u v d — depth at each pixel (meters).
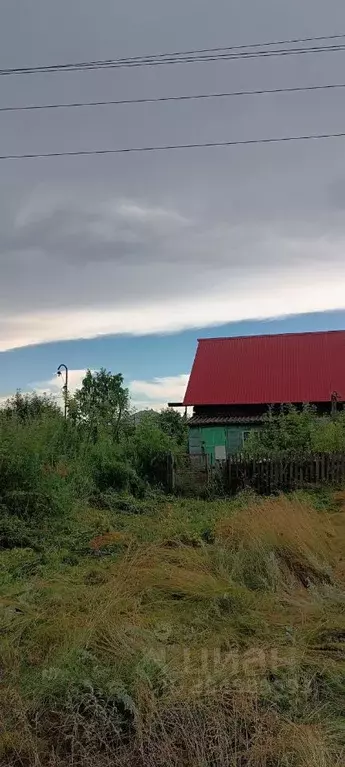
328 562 5.93
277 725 3.07
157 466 12.90
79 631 4.01
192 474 12.84
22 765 2.98
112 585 5.03
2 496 8.71
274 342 26.88
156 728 3.07
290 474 12.52
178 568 5.52
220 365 26.39
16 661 3.79
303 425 14.84
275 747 2.91
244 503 10.01
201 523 8.12
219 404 24.52
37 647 4.01
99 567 6.05
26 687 3.46
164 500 11.71
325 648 4.02
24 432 9.86
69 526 8.62
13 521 8.22
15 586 5.48
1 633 4.21
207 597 4.73
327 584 5.37
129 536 7.64
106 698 3.25
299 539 6.17
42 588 5.26
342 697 3.42
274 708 3.24
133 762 2.96
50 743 3.11
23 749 3.04
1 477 8.86
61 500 9.34
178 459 13.06
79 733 3.12
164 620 4.32
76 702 3.25
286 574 5.60
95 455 12.58
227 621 4.37
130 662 3.57
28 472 9.04
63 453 12.12
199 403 24.66
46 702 3.32
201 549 6.21
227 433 23.20
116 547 7.13
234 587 4.98
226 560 5.75
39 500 8.92
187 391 25.44
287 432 14.62
